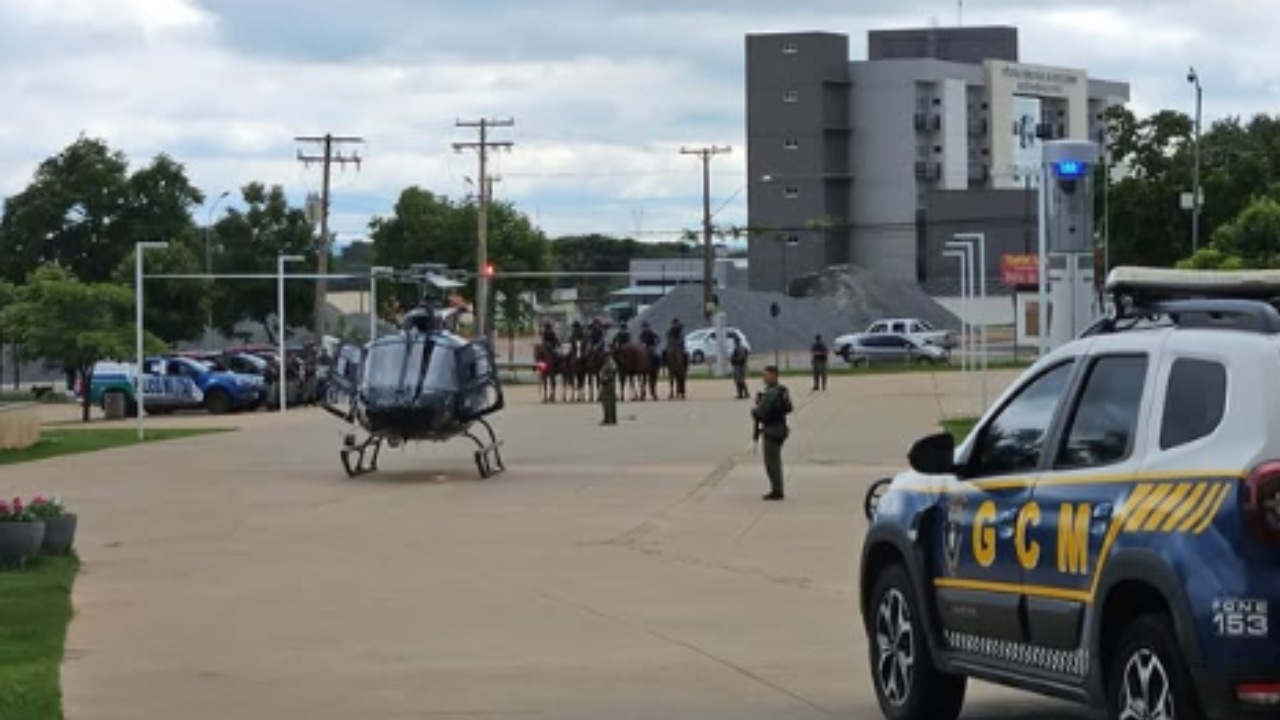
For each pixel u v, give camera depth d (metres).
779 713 13.76
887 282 143.38
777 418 34.34
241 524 30.95
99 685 15.33
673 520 30.80
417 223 139.50
